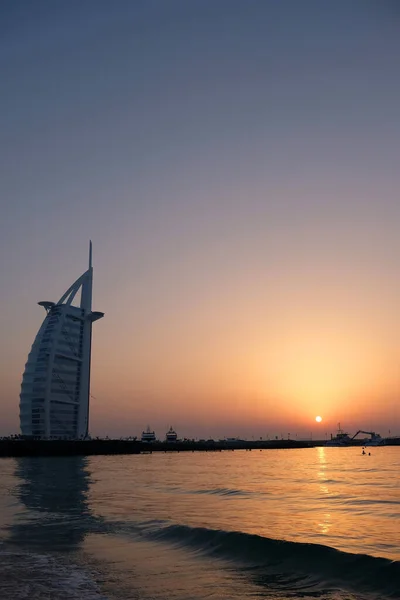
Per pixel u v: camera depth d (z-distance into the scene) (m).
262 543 27.45
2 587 21.94
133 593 21.05
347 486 71.31
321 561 24.53
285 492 62.06
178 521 38.38
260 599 20.23
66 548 29.64
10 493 61.78
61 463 163.88
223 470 120.38
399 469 118.88
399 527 35.44
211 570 24.59
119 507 47.53
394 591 20.80
